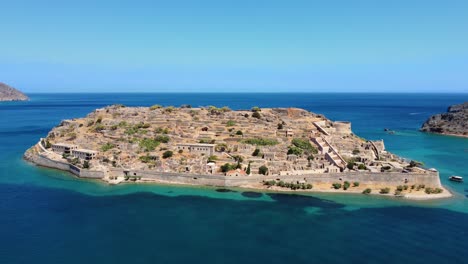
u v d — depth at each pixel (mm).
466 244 120688
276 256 111312
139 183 184750
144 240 120625
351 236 125875
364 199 164750
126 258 108625
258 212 147000
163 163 198500
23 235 122562
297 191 174125
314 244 119562
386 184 180000
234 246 117188
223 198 163500
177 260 107938
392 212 149000
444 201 163375
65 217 139000
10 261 105375
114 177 189625
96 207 150375
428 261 109562
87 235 123688
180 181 185125
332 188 177375
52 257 108250
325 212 148000
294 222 137250
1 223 132125
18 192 168750
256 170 188625
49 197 162000
